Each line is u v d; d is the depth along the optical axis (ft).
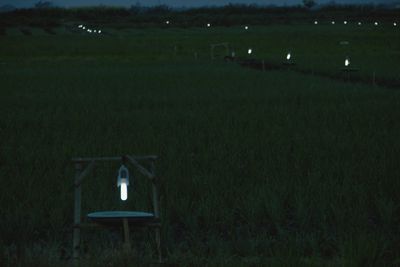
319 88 133.59
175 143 67.72
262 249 37.27
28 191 46.83
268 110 98.37
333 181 50.08
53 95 124.67
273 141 69.41
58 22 606.55
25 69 200.03
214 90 132.57
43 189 47.50
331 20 619.67
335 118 88.43
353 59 229.04
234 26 568.82
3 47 319.88
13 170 54.44
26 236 38.86
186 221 41.37
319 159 58.13
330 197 45.68
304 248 37.17
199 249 36.35
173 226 42.42
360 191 46.39
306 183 49.70
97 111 98.48
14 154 62.18
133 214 34.73
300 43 337.52
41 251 35.65
